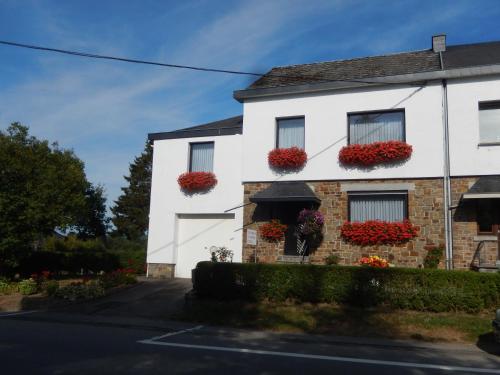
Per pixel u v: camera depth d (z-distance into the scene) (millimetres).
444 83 14078
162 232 17938
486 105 13820
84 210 21359
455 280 10570
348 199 14750
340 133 15031
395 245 13883
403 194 14219
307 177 15211
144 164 42156
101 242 31750
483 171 13422
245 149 16094
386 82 14492
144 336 9023
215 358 7113
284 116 15789
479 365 7094
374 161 14406
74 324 10391
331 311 10906
